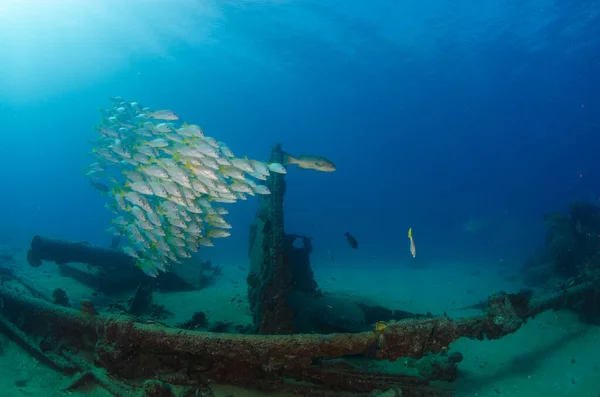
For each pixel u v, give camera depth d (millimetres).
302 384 5777
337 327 7508
